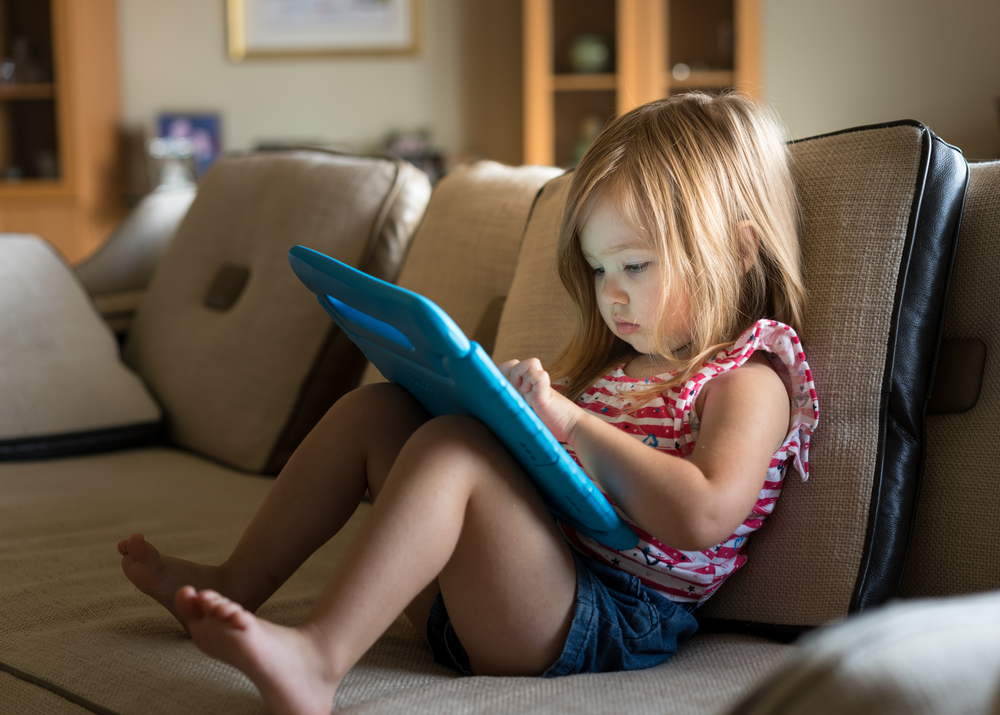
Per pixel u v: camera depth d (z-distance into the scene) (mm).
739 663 725
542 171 1363
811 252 853
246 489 1327
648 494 703
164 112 4090
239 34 4027
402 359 715
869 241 824
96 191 3887
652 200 811
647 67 3467
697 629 858
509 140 3930
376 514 650
